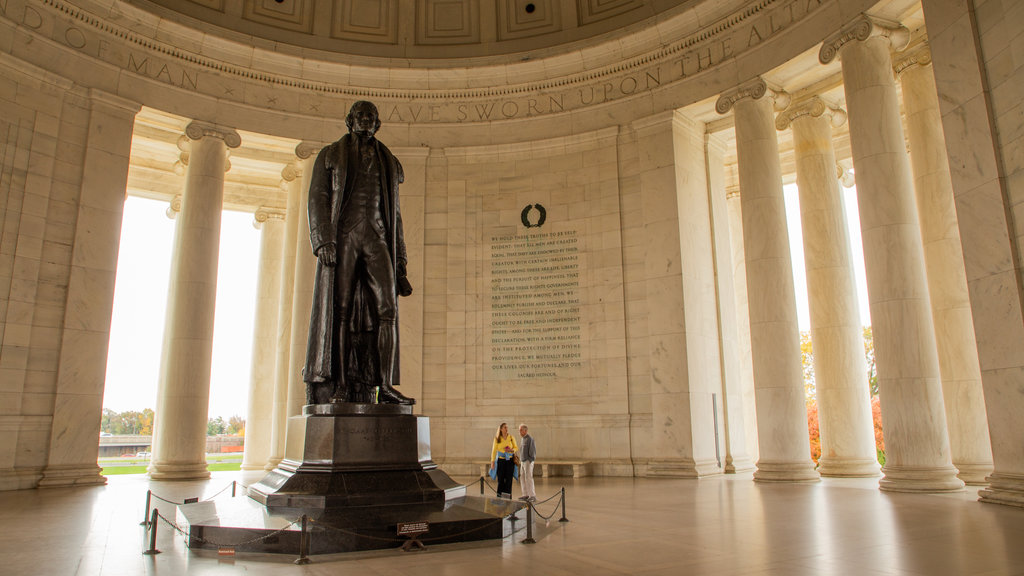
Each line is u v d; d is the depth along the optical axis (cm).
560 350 2139
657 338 1995
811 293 1988
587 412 2075
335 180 1093
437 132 2319
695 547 793
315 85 2266
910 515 1041
